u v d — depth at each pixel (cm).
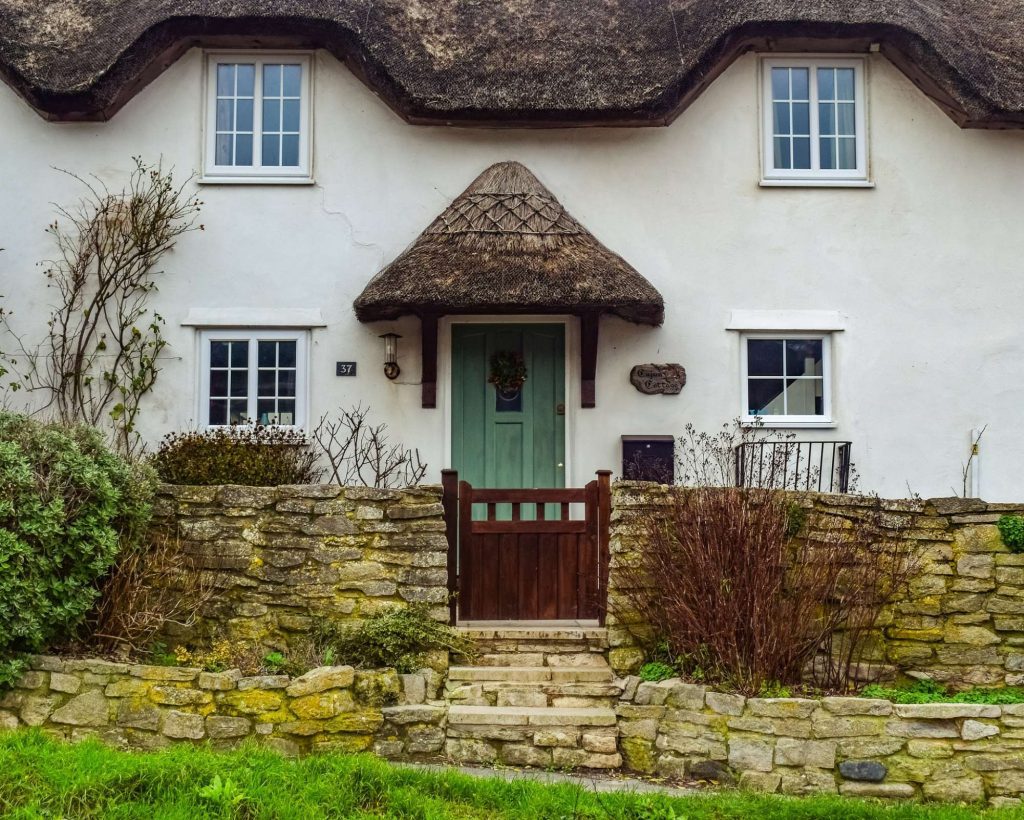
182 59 1125
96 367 1093
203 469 967
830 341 1124
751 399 1122
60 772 598
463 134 1133
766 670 742
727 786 700
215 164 1123
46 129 1114
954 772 693
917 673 818
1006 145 1138
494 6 1164
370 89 1127
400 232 1119
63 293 1096
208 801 584
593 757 727
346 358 1105
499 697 773
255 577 823
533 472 1120
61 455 755
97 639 764
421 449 1098
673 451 1084
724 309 1118
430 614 816
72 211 1106
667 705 730
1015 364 1119
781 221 1128
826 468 1100
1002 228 1132
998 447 1110
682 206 1130
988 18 1216
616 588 807
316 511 829
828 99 1151
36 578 718
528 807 611
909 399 1112
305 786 612
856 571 791
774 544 773
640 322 1104
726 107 1140
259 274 1110
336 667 736
